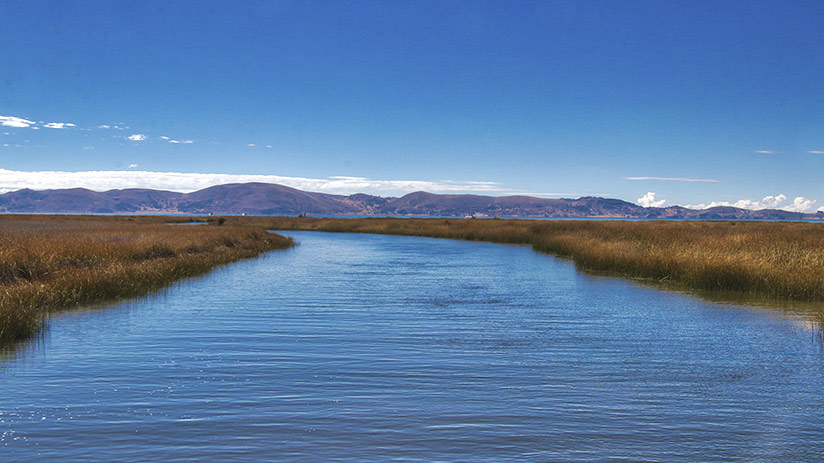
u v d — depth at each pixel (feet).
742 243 76.07
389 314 45.16
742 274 58.65
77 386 25.23
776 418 22.07
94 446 18.70
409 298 54.13
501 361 30.48
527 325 40.96
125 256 68.23
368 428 20.52
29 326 35.50
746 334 38.01
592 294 57.52
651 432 20.48
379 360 30.48
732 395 24.89
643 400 24.07
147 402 23.16
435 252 122.21
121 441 19.12
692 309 48.24
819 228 147.64
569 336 37.19
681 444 19.47
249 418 21.43
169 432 19.95
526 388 25.59
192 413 21.91
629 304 51.03
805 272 55.62
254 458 17.89
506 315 45.09
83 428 20.27
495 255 113.39
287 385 25.68
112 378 26.55
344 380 26.58
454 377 27.27
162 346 33.27
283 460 17.79
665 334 37.96
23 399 23.40
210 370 28.12
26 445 18.72
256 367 28.76
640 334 37.96
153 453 18.19
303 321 41.75
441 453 18.47
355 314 44.98
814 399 24.43
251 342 34.58
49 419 21.15
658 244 85.35
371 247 140.36
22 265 53.01
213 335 36.52
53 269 54.49
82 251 63.93
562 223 177.27
